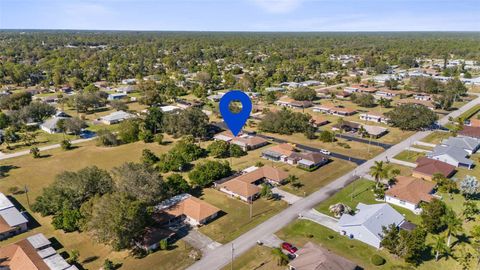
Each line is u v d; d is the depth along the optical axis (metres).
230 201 86.31
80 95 175.62
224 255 65.50
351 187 93.31
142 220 66.81
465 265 62.44
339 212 79.06
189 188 91.19
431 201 76.06
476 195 87.88
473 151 118.00
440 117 163.38
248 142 123.75
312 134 134.88
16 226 71.81
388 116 149.62
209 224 76.00
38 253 62.84
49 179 98.56
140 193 73.25
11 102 167.50
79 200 77.00
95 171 80.88
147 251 66.25
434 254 65.31
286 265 62.56
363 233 69.69
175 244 68.81
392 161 111.50
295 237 71.19
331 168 106.31
